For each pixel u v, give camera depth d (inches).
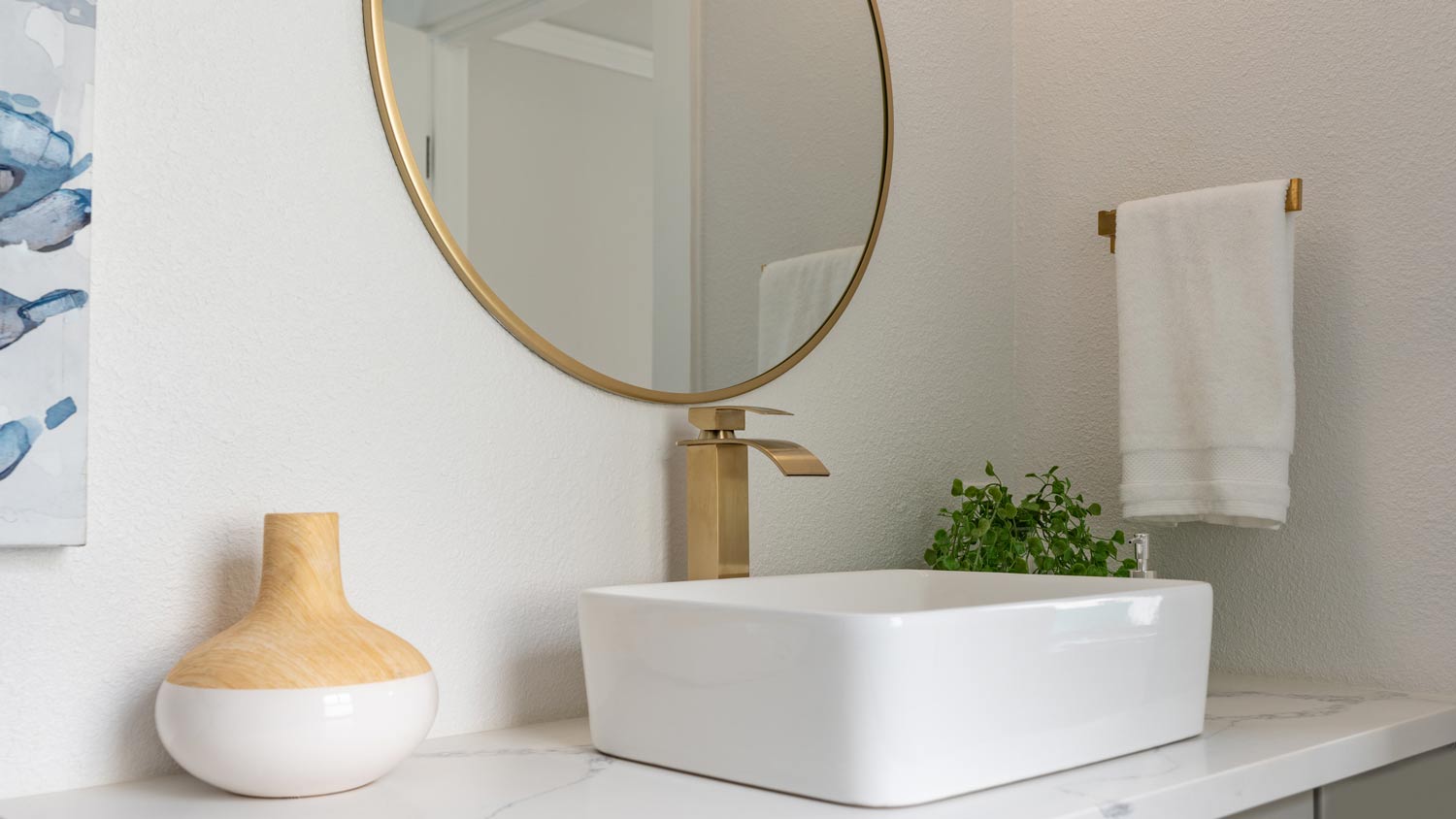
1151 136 64.9
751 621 35.9
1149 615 40.9
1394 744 46.5
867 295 62.1
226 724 33.2
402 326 43.6
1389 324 56.1
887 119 62.9
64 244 35.3
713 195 54.4
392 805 34.2
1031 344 69.4
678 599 38.4
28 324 34.5
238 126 39.7
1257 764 39.2
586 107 49.6
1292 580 59.0
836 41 60.6
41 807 33.7
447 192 44.8
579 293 48.8
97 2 36.5
